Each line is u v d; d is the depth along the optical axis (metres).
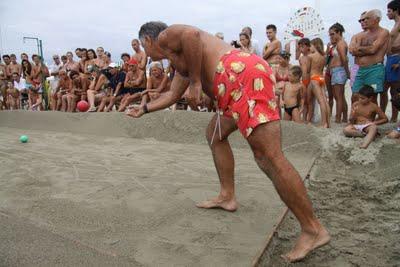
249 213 3.21
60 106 9.81
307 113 7.04
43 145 6.20
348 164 4.89
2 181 4.03
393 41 5.75
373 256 2.61
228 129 2.98
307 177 4.42
